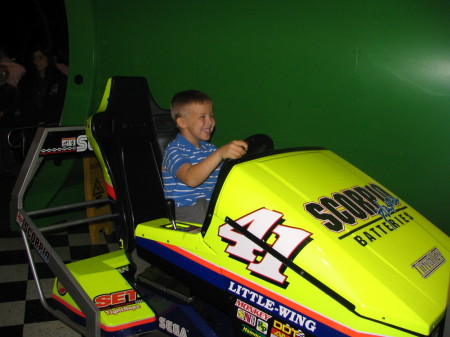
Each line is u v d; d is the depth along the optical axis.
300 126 2.16
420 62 1.87
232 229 1.20
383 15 1.91
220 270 1.22
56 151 1.81
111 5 2.59
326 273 1.05
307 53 2.08
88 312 1.42
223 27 2.28
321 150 1.61
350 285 1.03
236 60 2.27
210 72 2.36
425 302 1.05
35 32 4.55
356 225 1.21
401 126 1.95
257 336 1.17
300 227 1.13
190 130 1.62
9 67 3.70
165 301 1.45
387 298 1.02
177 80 2.47
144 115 1.77
